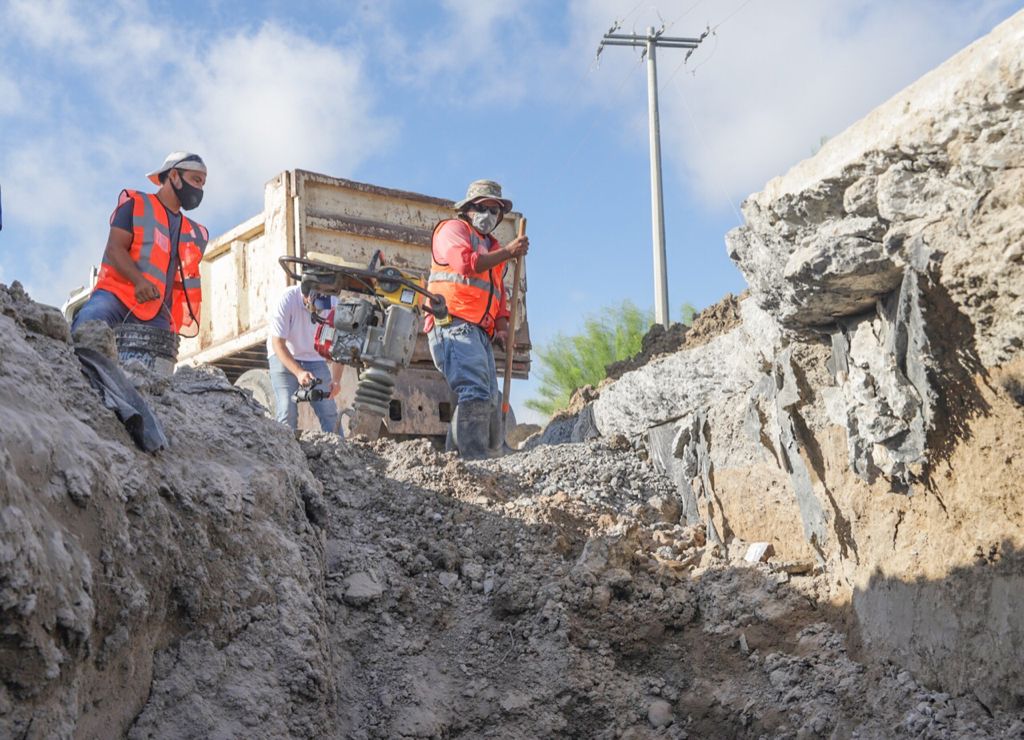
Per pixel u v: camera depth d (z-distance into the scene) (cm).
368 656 414
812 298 394
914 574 385
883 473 396
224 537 359
